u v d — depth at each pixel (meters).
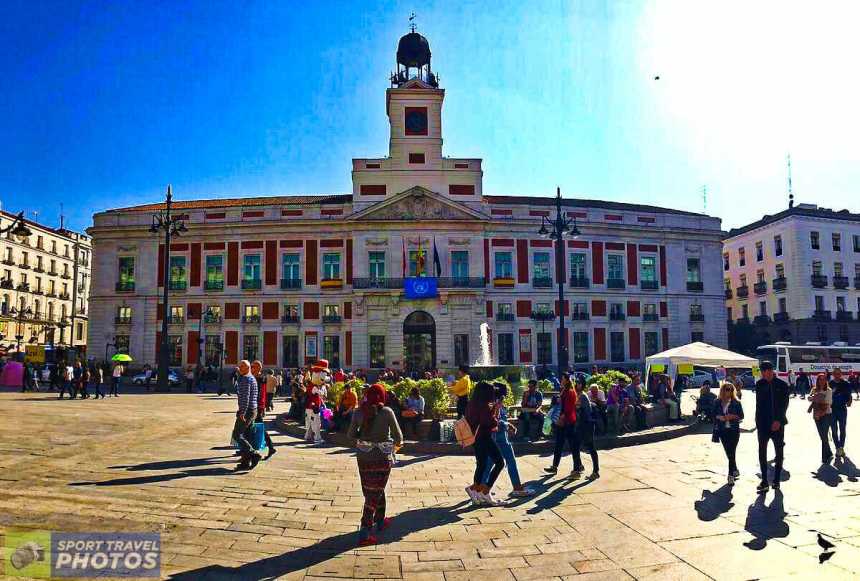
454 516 7.18
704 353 20.31
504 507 7.61
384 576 5.23
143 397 27.34
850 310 52.41
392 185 42.09
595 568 5.46
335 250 41.25
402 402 13.33
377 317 40.47
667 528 6.70
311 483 8.83
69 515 6.68
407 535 6.43
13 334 57.97
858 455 11.74
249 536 6.23
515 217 42.25
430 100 43.00
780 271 53.66
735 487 8.74
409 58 45.25
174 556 5.56
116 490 7.93
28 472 8.81
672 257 45.12
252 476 9.22
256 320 40.84
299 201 44.28
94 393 28.64
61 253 66.31
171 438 13.14
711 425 16.42
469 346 40.41
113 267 41.69
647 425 14.77
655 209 48.69
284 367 40.44
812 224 52.53
